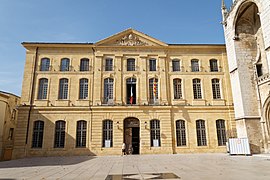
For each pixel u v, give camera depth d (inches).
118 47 1117.1
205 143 1030.4
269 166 497.7
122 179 367.6
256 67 919.7
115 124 1011.3
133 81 1085.1
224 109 1067.3
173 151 1000.9
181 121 1050.1
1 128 1010.1
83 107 1022.4
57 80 1063.6
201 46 1135.6
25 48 1095.6
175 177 373.4
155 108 1037.2
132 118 1040.2
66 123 1009.5
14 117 1221.1
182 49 1144.2
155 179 359.6
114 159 784.3
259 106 873.5
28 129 989.8
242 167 487.5
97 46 1104.8
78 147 986.7
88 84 1066.1
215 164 559.2
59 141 996.6
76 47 1112.2
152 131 1023.6
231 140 872.9
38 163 687.1
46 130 995.9
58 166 586.9
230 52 983.0
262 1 775.1
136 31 1132.5
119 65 1092.5
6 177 409.7
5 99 1056.2
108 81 1079.0
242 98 884.6
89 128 1007.0
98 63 1090.1
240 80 907.4
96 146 984.9
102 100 1043.3
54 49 1105.4
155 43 1135.0
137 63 1106.1
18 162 738.2
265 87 848.3
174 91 1091.9
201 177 366.6
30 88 1040.8
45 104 1028.5
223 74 1118.4
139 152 1010.1
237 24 967.0
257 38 957.2
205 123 1049.5
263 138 844.6
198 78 1107.3
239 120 897.5
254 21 976.3
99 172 460.1
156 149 993.5
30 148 971.9
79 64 1091.3
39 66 1077.8
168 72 1106.1
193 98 1074.7
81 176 408.5
